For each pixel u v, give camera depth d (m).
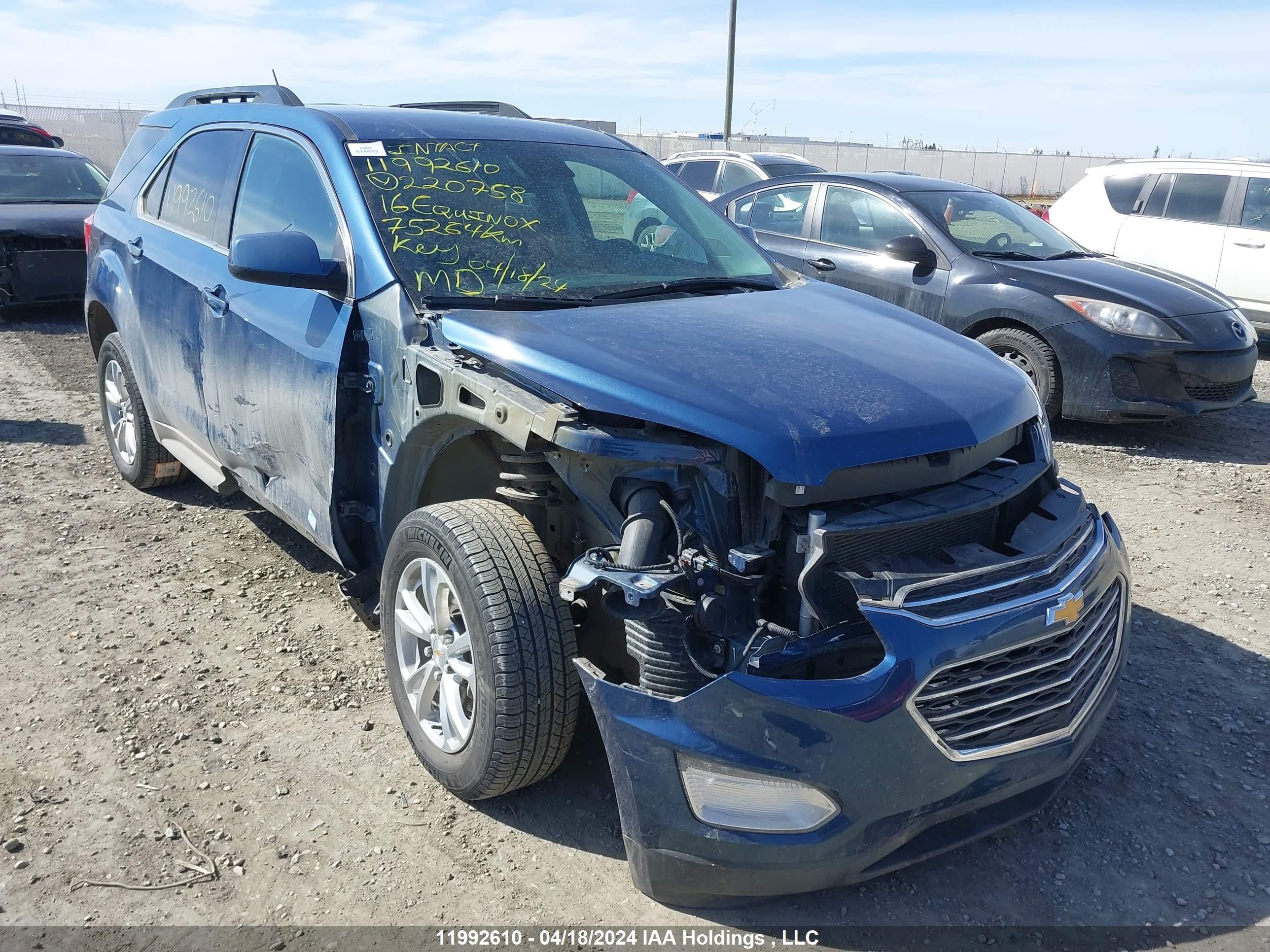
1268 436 7.37
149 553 4.70
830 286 3.92
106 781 3.02
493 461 3.36
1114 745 3.35
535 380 2.67
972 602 2.38
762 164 12.18
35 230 9.90
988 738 2.46
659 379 2.61
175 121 5.03
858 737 2.26
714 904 2.50
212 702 3.46
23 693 3.48
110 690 3.52
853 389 2.67
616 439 2.45
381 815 2.90
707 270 3.80
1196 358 6.62
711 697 2.28
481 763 2.71
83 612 4.10
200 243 4.30
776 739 2.24
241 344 3.81
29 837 2.77
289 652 3.81
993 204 8.11
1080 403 6.89
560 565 3.00
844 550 2.43
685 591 2.38
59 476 5.73
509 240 3.48
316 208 3.62
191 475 5.52
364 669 3.70
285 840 2.79
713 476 2.46
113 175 5.54
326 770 3.10
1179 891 2.69
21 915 2.50
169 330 4.46
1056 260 7.53
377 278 3.24
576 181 3.91
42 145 16.45
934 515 2.46
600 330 2.95
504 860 2.73
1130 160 11.11
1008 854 2.82
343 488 3.38
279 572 4.52
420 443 3.11
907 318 3.53
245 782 3.04
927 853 2.53
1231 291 10.11
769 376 2.68
